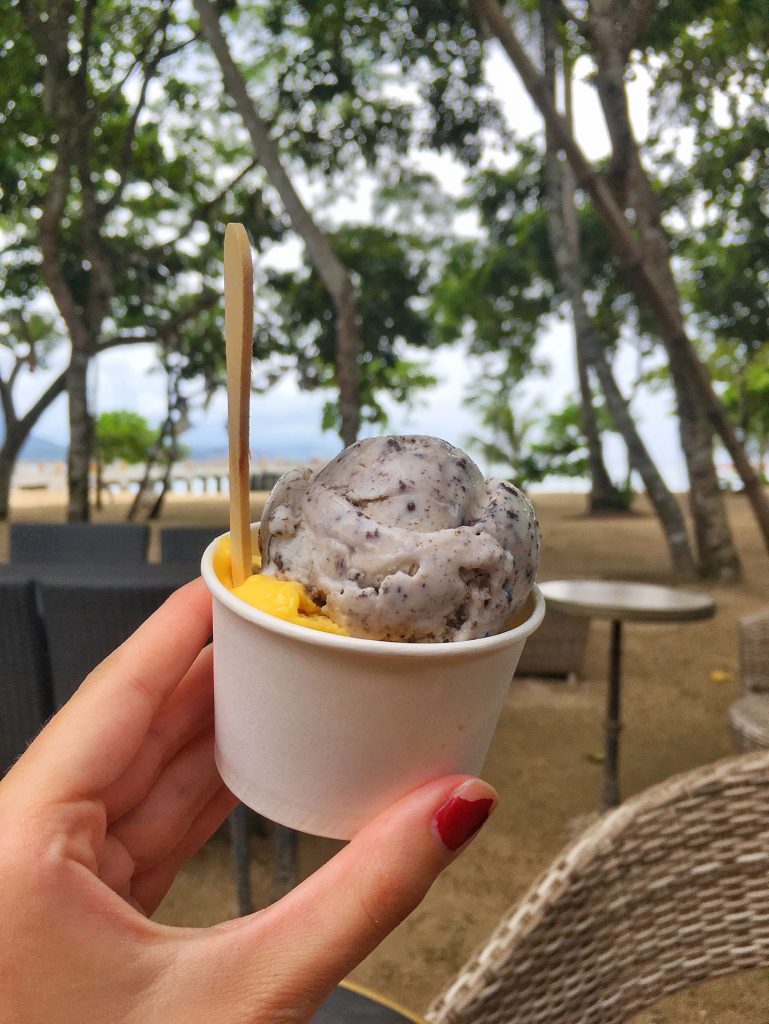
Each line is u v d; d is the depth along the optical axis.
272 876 3.13
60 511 19.75
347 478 0.88
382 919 0.75
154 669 0.90
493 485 0.92
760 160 10.44
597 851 1.16
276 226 11.98
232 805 1.19
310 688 0.77
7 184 10.63
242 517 0.83
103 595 2.63
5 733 2.81
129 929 0.76
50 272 9.49
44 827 0.77
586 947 1.14
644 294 7.26
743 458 7.31
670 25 7.76
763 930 1.19
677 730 4.86
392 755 0.80
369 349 15.02
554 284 17.34
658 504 9.80
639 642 6.88
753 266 12.77
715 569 9.47
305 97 10.05
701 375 7.36
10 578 2.70
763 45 7.88
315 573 0.83
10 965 0.72
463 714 0.80
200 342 15.95
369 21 9.01
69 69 9.67
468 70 9.16
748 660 3.49
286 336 13.70
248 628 0.79
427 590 0.77
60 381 16.92
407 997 2.54
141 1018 0.72
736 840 1.21
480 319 19.64
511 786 4.03
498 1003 1.08
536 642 5.70
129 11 10.45
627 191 8.43
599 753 4.44
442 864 0.76
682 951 1.17
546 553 11.86
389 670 0.74
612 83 7.96
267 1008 0.73
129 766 1.00
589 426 18.58
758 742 2.89
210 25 7.45
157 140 12.03
